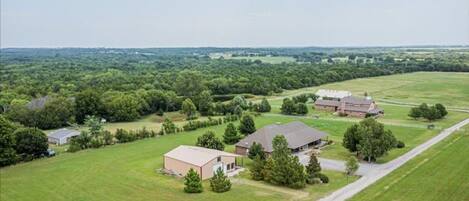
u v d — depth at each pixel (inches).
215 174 2201.0
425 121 4200.3
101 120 4387.3
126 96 4778.5
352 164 2374.5
